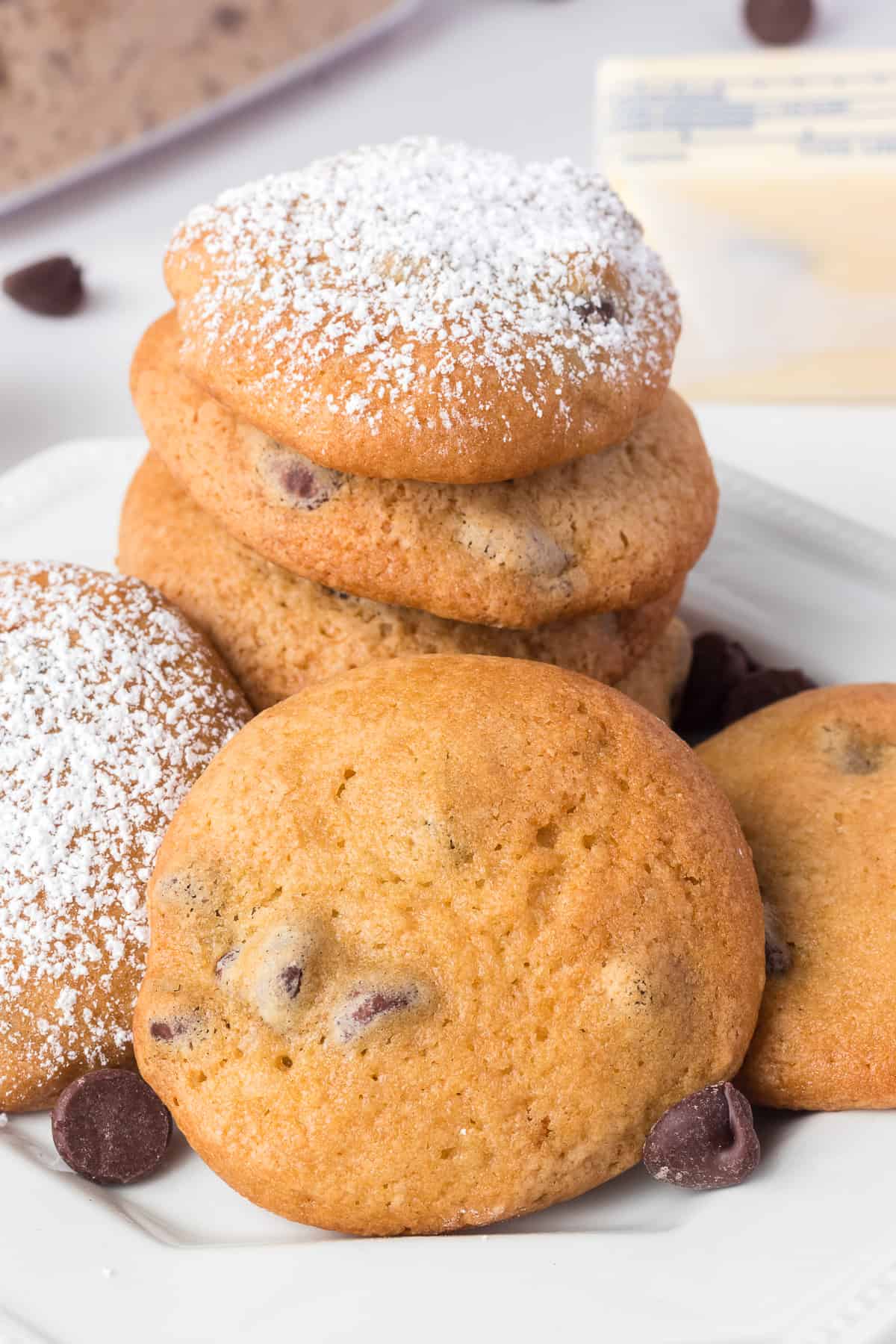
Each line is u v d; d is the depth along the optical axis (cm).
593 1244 24
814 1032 26
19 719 27
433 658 27
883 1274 24
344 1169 25
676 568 28
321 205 27
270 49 46
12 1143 26
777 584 33
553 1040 25
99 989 26
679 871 25
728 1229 24
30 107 44
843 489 34
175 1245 25
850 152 37
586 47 50
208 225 28
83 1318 24
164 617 28
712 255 37
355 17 47
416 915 25
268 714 27
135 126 45
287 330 26
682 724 31
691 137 38
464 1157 25
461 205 27
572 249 27
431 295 27
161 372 28
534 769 26
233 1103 25
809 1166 25
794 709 29
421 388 26
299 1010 25
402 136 47
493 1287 24
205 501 28
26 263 44
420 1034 25
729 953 25
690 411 29
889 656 32
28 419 38
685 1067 25
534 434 26
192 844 26
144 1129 26
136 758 27
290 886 25
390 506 27
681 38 49
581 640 28
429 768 26
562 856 25
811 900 26
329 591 28
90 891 26
